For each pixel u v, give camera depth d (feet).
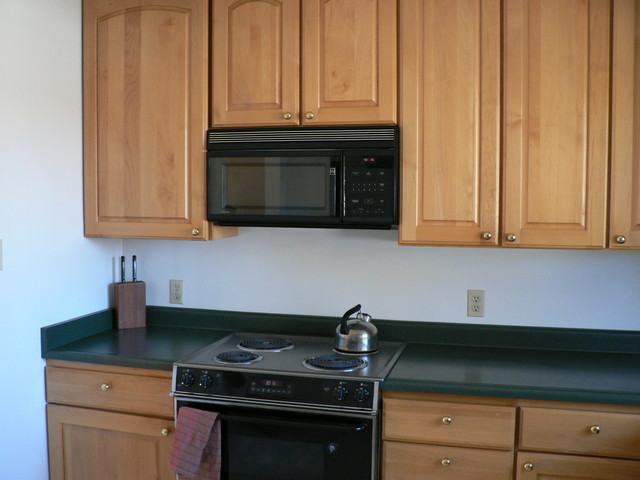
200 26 8.55
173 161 8.75
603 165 7.50
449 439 7.19
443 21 7.82
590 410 6.88
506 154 7.73
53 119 8.58
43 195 8.45
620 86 7.41
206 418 7.47
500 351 8.68
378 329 9.26
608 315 8.64
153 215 8.88
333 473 7.29
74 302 9.16
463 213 7.87
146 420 8.16
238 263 9.83
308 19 8.19
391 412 7.30
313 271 9.54
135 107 8.86
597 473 6.86
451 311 9.09
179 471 7.46
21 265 8.10
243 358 8.00
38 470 8.50
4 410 7.86
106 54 8.95
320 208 8.23
